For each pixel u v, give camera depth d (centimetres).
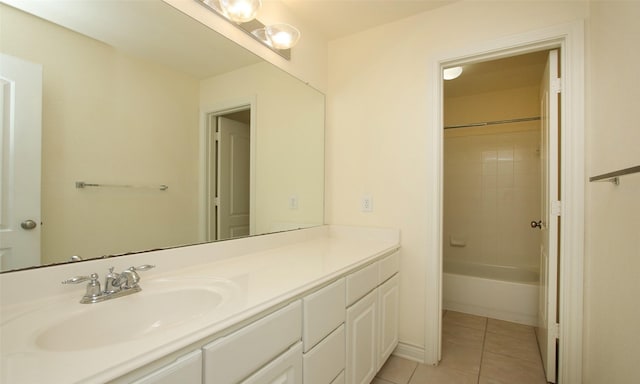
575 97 149
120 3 108
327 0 177
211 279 109
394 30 200
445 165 343
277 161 183
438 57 184
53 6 90
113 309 85
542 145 200
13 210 82
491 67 252
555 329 161
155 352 59
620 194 112
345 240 204
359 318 140
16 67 83
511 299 251
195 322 72
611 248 120
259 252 161
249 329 80
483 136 323
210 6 138
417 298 190
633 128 101
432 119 186
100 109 102
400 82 198
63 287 87
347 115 219
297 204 199
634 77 101
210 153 143
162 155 122
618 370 112
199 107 137
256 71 165
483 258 322
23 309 78
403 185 196
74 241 94
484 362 187
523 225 304
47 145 89
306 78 204
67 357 56
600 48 134
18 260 82
